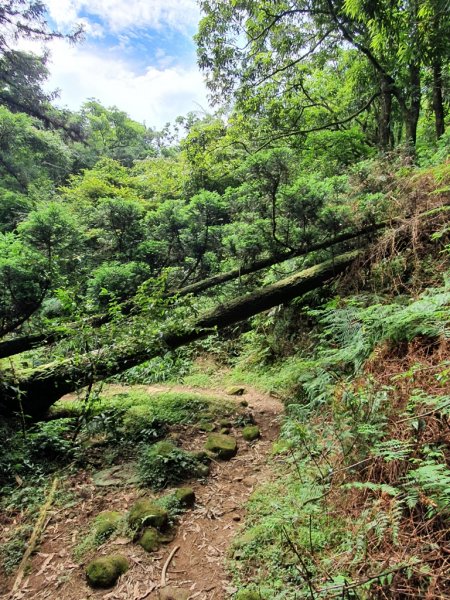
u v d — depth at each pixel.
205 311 5.13
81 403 4.51
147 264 5.63
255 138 11.37
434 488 1.91
